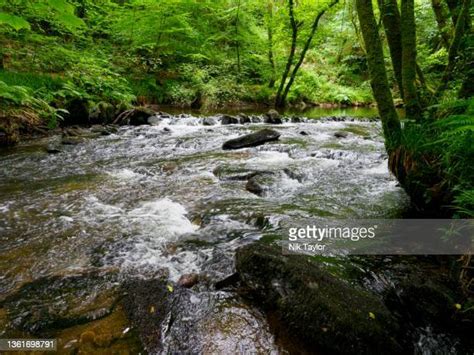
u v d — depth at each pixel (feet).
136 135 25.07
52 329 5.83
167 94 41.42
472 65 10.11
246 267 7.07
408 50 10.92
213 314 6.30
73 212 10.91
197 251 8.63
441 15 17.81
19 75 25.57
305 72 60.08
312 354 5.48
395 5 11.99
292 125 32.12
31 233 9.35
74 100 26.99
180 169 16.46
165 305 6.48
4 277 7.28
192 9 46.88
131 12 40.45
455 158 8.59
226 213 10.98
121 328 5.90
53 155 18.44
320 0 37.17
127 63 41.39
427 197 9.77
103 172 15.70
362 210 11.16
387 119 11.07
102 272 7.54
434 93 11.04
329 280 6.53
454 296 6.32
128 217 10.66
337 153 19.38
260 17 52.90
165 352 5.45
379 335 5.51
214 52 50.85
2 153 18.39
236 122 33.01
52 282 7.15
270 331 5.90
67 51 30.63
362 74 67.26
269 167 16.49
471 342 5.75
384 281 7.25
